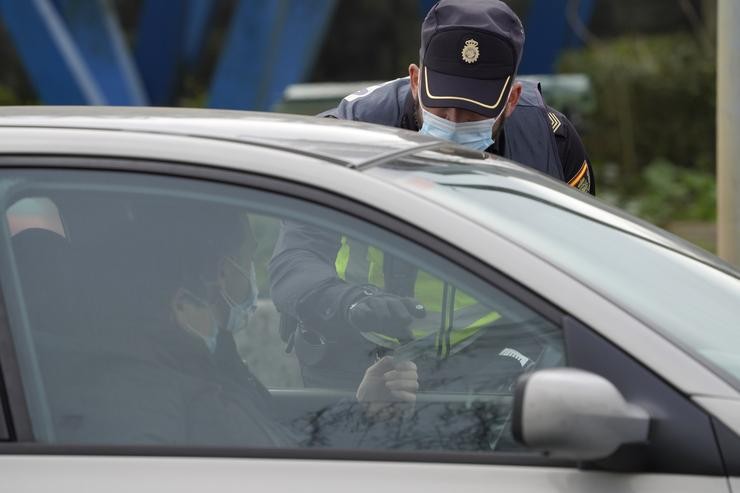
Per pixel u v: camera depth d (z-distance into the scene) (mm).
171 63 46469
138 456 8930
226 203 9383
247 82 38125
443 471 8703
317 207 9180
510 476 8625
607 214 10906
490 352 9070
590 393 8211
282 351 10539
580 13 51719
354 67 68625
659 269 10172
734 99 18969
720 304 10070
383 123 14758
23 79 62844
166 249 9570
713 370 8680
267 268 10555
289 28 37875
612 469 8477
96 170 9508
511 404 8969
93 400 9398
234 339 10172
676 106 54094
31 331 9422
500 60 13852
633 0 66375
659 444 8445
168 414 9492
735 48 18891
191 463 8844
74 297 9547
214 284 9750
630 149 54375
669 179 50844
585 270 9391
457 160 10641
